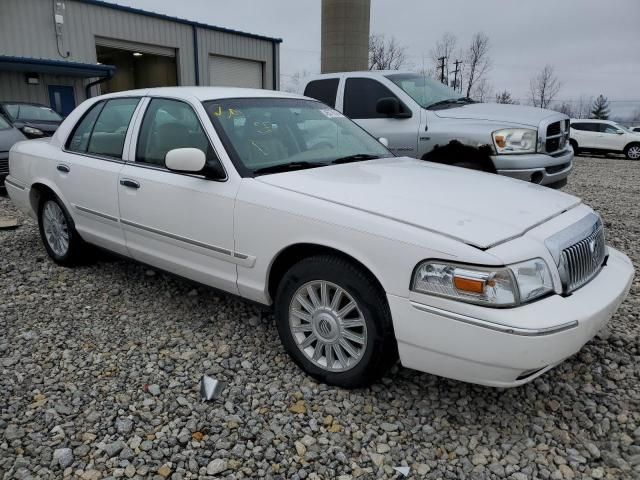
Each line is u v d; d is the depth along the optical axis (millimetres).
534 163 5742
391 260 2545
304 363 3041
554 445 2549
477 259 2344
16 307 3996
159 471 2340
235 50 24078
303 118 3965
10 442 2502
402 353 2617
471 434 2621
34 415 2709
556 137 6062
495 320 2297
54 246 4879
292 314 3051
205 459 2416
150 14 20703
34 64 16312
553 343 2312
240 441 2537
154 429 2613
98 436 2561
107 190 3977
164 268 3781
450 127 6102
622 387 3014
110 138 4156
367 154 3939
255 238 3064
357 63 20172
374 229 2607
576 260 2658
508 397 2914
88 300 4141
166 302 4105
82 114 4527
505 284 2334
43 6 17969
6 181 5285
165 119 3730
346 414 2748
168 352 3355
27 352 3334
